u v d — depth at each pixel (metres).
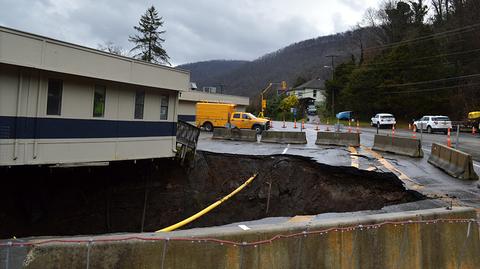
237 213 15.02
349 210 12.16
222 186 16.48
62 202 14.23
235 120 32.44
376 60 57.28
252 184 15.85
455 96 46.25
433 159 14.04
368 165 13.71
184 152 17.03
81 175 14.93
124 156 14.36
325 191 13.42
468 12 49.97
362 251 3.69
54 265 2.88
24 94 10.84
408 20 65.81
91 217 14.82
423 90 48.59
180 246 3.14
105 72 12.97
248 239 3.32
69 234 13.94
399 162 14.48
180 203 16.31
